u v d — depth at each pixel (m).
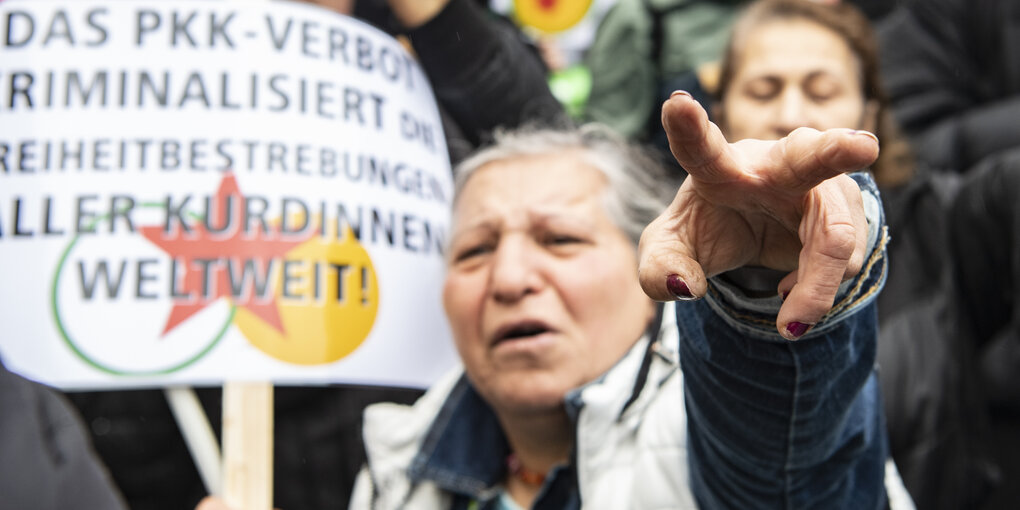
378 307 1.83
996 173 2.39
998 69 3.01
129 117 1.78
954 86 3.05
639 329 1.73
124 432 1.99
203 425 1.72
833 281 0.89
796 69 2.34
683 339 1.17
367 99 1.92
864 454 1.34
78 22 1.82
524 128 2.07
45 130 1.77
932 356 2.18
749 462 1.22
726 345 1.12
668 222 0.99
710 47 3.17
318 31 1.90
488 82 2.21
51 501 1.25
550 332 1.67
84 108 1.78
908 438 2.13
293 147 1.82
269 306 1.74
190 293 1.72
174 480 2.01
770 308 1.05
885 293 2.30
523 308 1.68
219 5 1.84
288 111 1.83
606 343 1.69
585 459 1.57
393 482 1.83
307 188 1.81
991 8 3.03
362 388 2.15
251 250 1.75
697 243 0.98
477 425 1.82
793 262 0.99
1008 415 2.32
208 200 1.76
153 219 1.74
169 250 1.73
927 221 2.32
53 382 1.68
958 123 2.89
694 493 1.41
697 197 0.98
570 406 1.60
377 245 1.85
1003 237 2.36
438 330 1.91
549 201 1.73
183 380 1.69
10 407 1.28
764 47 2.39
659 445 1.50
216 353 1.70
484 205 1.76
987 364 2.33
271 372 1.72
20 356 1.69
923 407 2.13
